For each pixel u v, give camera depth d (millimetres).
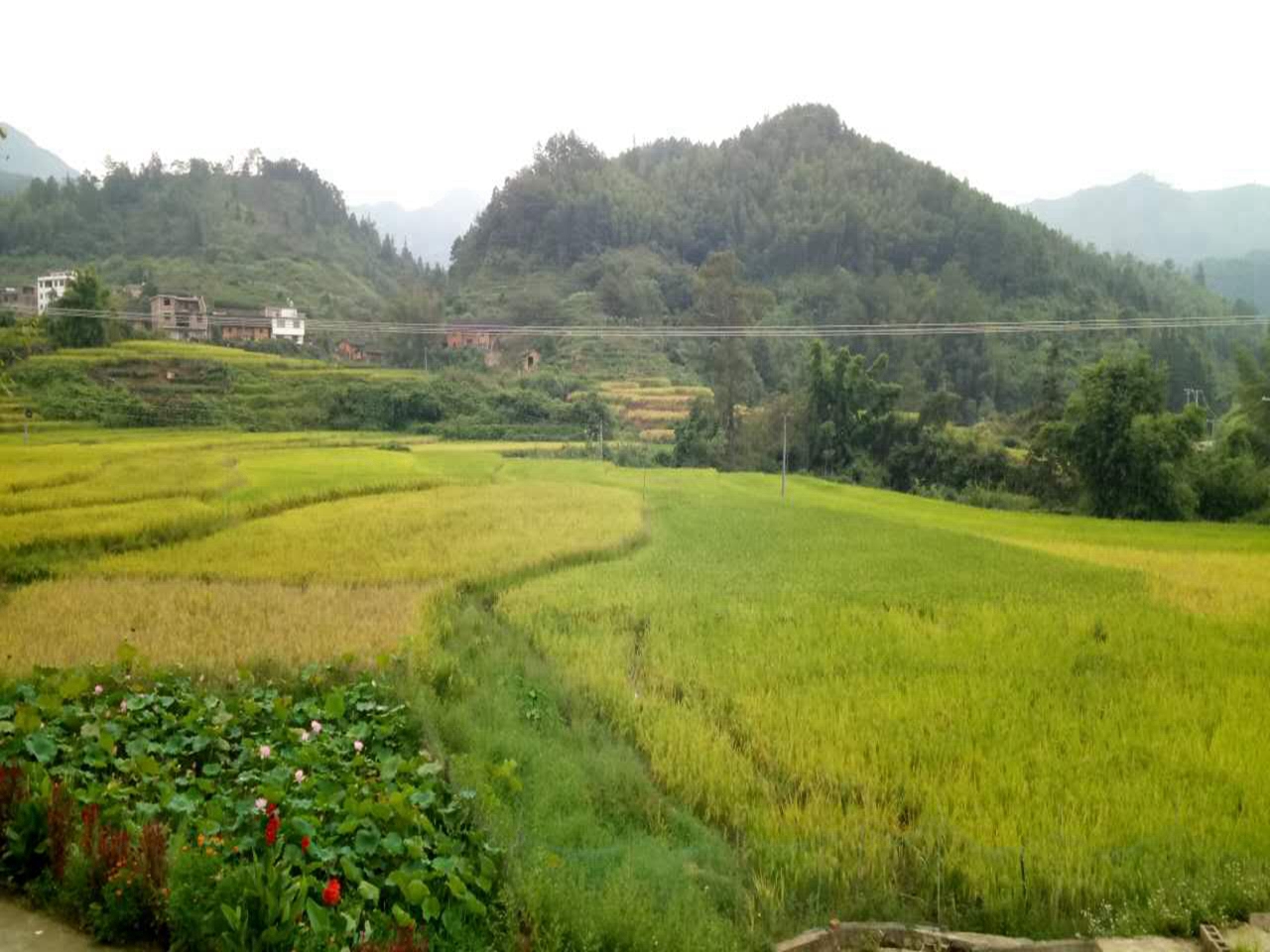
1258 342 111938
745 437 67312
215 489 29328
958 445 60500
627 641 15008
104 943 5496
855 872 7762
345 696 10516
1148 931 7023
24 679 10391
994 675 13172
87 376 58125
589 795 8930
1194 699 12320
